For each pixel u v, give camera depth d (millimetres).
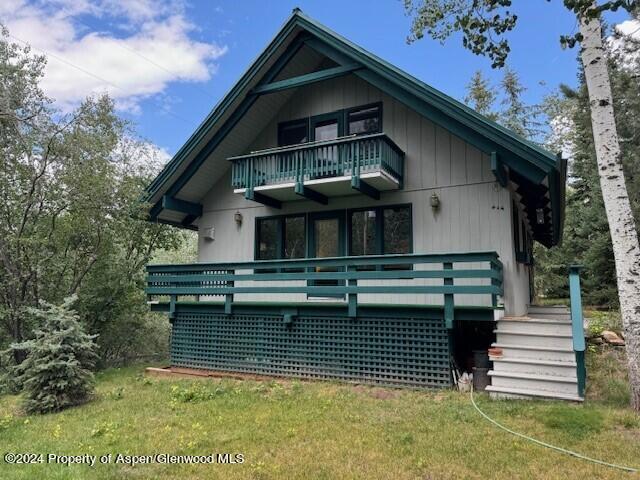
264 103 10273
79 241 10469
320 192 9516
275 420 5469
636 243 5660
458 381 6988
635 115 12469
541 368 6246
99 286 10844
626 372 7016
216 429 5180
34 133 9625
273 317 8602
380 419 5434
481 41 5332
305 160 9117
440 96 7746
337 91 10117
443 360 7148
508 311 8023
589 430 4770
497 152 7520
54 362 6496
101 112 10422
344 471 3938
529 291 13781
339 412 5762
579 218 18156
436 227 8727
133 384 8094
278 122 10703
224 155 10742
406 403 6184
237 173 9914
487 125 7418
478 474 3850
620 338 9211
